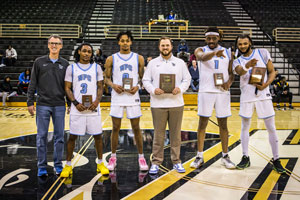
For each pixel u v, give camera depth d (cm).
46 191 284
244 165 345
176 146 340
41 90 322
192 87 952
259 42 1292
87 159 389
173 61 332
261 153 411
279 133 539
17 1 1647
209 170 343
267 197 269
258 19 1523
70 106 337
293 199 265
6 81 938
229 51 345
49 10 1559
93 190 286
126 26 1308
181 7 1636
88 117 325
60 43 323
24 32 1341
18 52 1167
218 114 341
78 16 1508
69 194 277
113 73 337
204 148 440
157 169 336
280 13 1592
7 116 740
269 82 331
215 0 1745
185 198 267
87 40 1295
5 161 378
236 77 1059
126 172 338
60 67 323
